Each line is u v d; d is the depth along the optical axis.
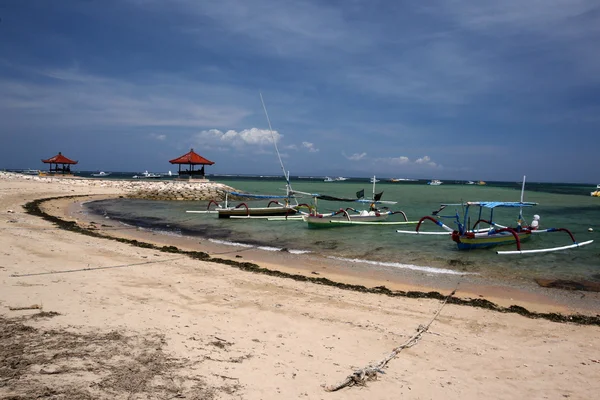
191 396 4.73
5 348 5.61
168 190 49.28
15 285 8.84
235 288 10.62
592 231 25.27
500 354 7.24
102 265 11.98
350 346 7.12
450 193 76.12
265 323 7.95
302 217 28.17
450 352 7.20
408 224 28.00
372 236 22.41
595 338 8.28
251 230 24.53
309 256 16.78
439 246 19.34
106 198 44.47
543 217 35.16
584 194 78.50
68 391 4.55
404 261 16.02
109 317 7.31
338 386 5.38
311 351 6.70
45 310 7.33
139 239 19.94
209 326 7.43
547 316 9.66
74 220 24.92
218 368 5.61
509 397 5.64
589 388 6.03
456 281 13.04
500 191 86.81
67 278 9.94
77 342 6.03
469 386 5.89
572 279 13.51
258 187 85.94
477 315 9.52
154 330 6.86
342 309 9.38
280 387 5.24
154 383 4.96
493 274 14.08
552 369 6.68
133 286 9.84
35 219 22.28
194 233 23.02
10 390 4.44
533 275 14.00
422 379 6.00
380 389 5.52
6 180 48.94
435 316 9.30
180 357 5.85
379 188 100.69
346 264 15.31
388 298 10.63
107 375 5.06
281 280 12.00
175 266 12.84
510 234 19.67
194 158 54.03
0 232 16.19
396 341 7.56
